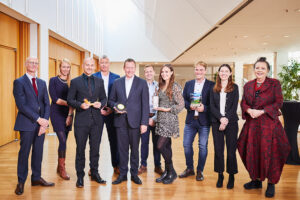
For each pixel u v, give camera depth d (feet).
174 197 9.59
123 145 11.06
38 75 21.03
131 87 11.00
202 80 11.85
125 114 10.94
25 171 9.91
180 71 76.13
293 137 14.46
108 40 55.21
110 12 54.85
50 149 17.37
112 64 58.70
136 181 10.93
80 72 38.32
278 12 19.39
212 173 12.50
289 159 14.46
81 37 34.73
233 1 17.46
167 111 10.75
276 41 31.83
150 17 39.45
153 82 12.86
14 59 19.83
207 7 21.16
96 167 11.19
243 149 10.53
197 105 10.97
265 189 10.53
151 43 54.90
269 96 10.02
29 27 21.03
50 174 12.17
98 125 11.03
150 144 19.74
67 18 28.76
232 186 10.55
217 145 10.66
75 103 10.46
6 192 9.98
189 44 34.30
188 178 11.74
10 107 19.26
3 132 18.33
